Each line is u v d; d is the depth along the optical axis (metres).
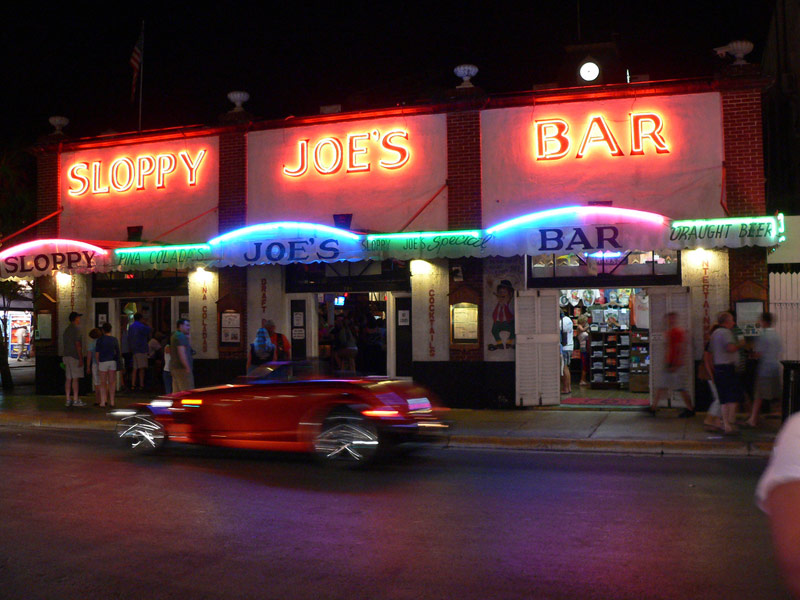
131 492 8.09
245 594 4.97
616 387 17.66
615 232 13.19
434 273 15.34
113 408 15.58
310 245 14.77
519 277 14.86
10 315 33.84
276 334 15.47
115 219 17.62
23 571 5.46
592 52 17.72
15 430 13.50
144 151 17.48
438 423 9.67
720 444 10.70
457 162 15.20
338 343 16.78
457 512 7.16
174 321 17.81
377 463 9.88
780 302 13.89
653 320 14.12
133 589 5.07
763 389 11.87
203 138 17.02
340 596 4.92
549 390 14.77
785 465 1.74
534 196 14.75
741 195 13.73
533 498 7.74
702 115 13.97
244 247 15.23
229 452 10.73
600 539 6.23
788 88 19.27
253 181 16.56
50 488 8.30
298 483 8.54
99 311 18.23
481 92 15.06
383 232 14.85
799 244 14.91
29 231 18.92
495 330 14.95
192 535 6.39
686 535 6.33
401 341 16.02
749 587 5.05
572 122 14.60
